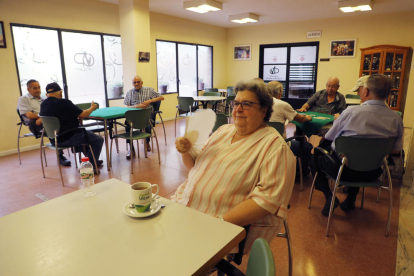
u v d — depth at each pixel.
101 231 0.93
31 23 4.44
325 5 5.86
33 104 3.80
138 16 5.18
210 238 0.89
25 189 3.03
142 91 4.58
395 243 2.07
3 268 0.75
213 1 5.42
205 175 1.30
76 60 5.21
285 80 8.25
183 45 7.50
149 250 0.83
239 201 1.23
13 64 4.32
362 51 6.70
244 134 1.32
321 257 1.92
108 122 3.87
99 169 3.62
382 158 2.02
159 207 1.06
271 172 1.15
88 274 0.73
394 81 6.46
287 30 7.85
